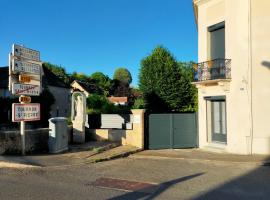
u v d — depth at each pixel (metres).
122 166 12.40
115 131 18.25
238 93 16.12
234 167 12.60
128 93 67.50
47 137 14.86
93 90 64.50
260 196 8.14
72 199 7.53
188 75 29.06
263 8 15.87
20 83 13.01
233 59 16.34
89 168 11.75
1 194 7.84
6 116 35.06
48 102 33.75
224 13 16.97
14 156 12.73
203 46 18.34
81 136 17.52
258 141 15.77
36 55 13.89
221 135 17.45
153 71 28.34
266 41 15.79
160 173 11.10
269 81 15.69
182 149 17.84
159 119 17.89
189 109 27.50
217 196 8.08
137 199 7.67
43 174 10.41
